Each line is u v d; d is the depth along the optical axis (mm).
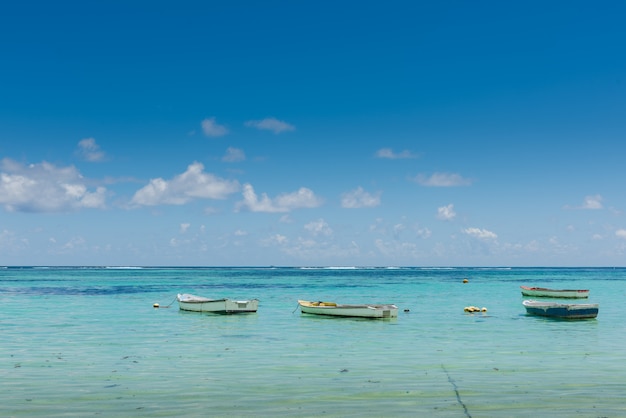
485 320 39469
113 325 36531
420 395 17172
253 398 16812
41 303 54875
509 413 15195
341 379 19547
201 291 78062
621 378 19656
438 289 84812
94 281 113812
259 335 31672
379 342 28734
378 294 71812
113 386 18406
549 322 38062
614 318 40750
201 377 19859
